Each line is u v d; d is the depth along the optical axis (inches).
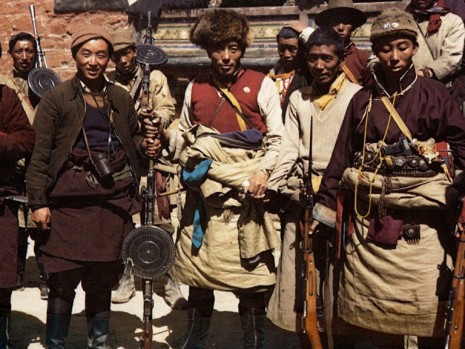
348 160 151.5
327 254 157.2
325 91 161.2
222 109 161.5
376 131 146.3
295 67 196.4
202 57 277.0
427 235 144.0
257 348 164.2
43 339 176.4
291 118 163.5
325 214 151.5
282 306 160.1
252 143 159.5
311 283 152.6
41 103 157.8
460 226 139.9
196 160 158.1
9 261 157.2
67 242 157.1
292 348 164.2
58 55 325.4
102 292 164.6
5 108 154.9
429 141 144.6
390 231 144.0
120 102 161.0
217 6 287.0
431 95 144.4
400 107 145.6
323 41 157.4
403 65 144.1
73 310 191.9
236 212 158.9
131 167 161.9
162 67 280.7
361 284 148.4
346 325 157.3
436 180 142.6
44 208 156.9
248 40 161.0
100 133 158.4
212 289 160.9
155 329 183.9
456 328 139.9
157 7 283.4
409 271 143.9
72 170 157.6
